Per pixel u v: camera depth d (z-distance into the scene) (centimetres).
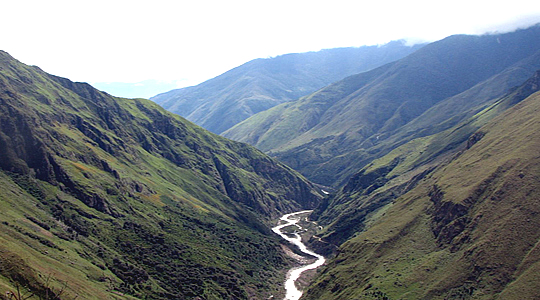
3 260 12444
